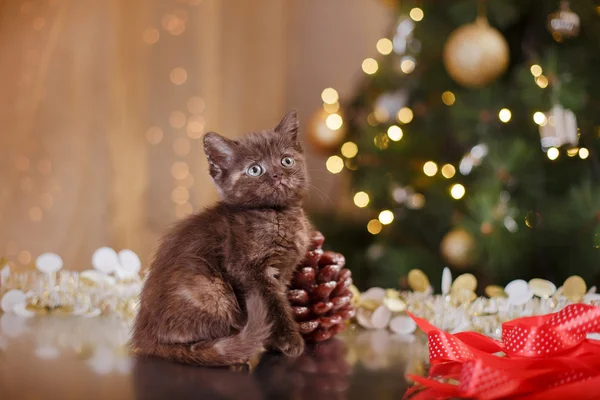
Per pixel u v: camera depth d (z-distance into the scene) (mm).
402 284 1121
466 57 945
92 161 1305
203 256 635
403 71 1160
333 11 1733
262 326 605
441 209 1117
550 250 1048
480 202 1015
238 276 638
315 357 634
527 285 725
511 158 1007
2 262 823
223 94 1578
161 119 1434
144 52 1404
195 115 1461
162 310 625
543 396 513
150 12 1414
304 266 685
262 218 654
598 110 1000
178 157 1443
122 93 1351
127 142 1364
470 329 709
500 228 1013
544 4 1033
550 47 1021
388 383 564
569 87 965
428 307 735
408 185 1159
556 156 977
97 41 1297
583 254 1004
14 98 1228
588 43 1013
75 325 749
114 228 1334
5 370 592
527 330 596
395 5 1181
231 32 1592
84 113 1292
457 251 1029
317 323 671
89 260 1304
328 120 1210
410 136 1149
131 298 786
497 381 523
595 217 979
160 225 1428
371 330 745
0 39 1218
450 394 530
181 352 612
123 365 605
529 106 1011
